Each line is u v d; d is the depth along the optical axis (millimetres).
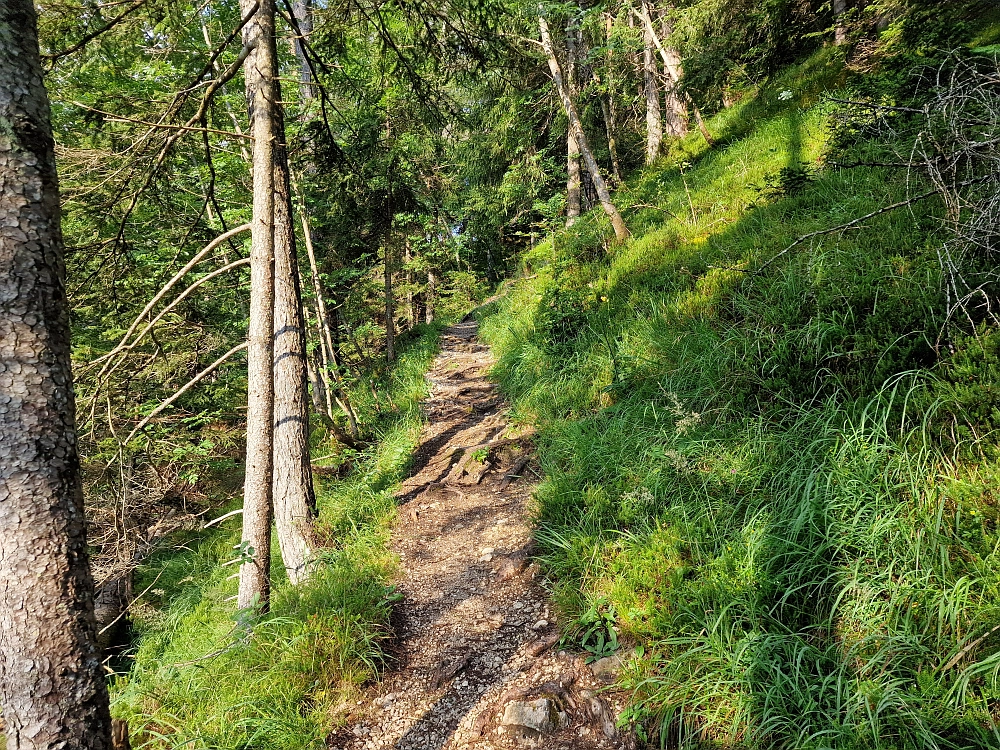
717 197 8195
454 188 15180
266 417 4609
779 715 2363
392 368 12406
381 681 3385
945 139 3430
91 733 1985
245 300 8789
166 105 5199
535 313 10242
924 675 2186
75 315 6359
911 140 4656
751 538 3086
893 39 5879
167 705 3352
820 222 5254
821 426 3498
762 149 8805
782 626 2697
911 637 2334
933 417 2986
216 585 6305
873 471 2930
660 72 13781
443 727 2979
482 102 13258
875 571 2646
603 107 14297
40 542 1889
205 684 3463
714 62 10875
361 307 13062
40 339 1931
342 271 10492
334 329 12680
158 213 6195
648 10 11891
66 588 1947
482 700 3088
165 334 6723
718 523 3457
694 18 10727
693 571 3195
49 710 1890
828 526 2879
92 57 5137
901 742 2090
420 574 4602
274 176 4891
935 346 3219
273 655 3516
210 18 7898
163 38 5461
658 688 2727
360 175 7469
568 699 2896
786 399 3926
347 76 6574
